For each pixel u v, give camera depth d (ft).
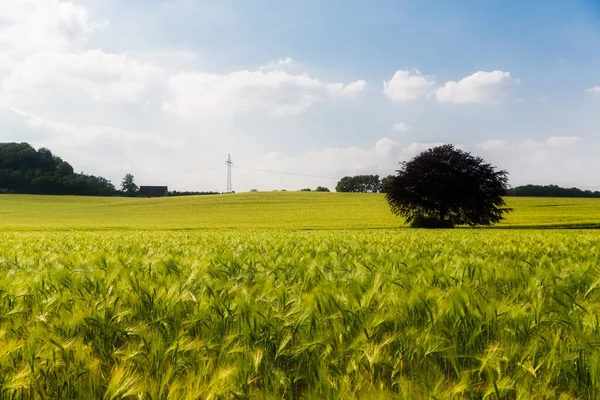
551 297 12.28
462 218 158.20
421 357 10.08
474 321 11.09
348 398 7.79
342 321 11.68
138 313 12.87
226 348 10.21
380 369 9.50
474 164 152.97
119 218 214.07
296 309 11.75
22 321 11.82
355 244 39.91
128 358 9.59
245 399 8.09
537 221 175.52
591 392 8.55
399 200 157.48
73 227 157.99
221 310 12.19
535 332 10.66
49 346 9.57
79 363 9.25
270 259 24.03
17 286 14.90
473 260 21.21
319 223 174.60
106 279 15.90
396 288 14.43
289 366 10.04
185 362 9.68
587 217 188.65
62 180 517.55
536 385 8.41
